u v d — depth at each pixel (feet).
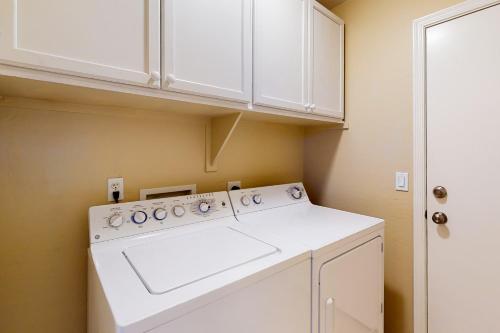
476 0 4.06
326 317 3.27
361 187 5.72
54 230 3.42
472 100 4.15
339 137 6.15
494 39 3.93
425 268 4.71
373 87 5.45
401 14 5.01
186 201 4.02
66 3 2.42
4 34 2.14
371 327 4.10
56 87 2.64
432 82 4.60
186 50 3.21
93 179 3.68
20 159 3.18
